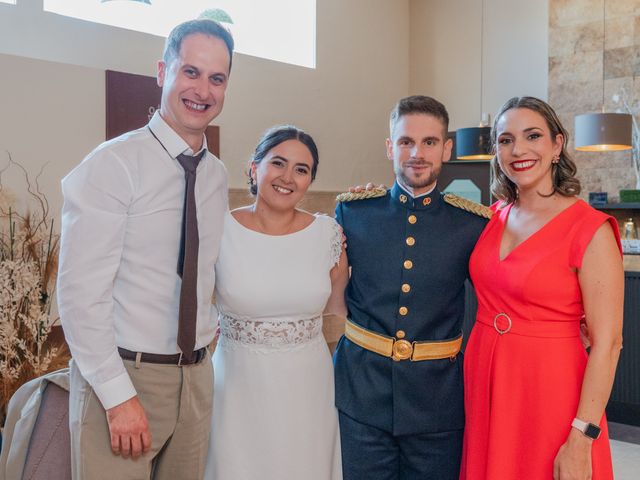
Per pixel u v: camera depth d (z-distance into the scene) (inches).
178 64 75.2
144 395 75.9
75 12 224.1
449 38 343.6
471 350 89.8
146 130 77.2
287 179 86.4
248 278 86.0
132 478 74.5
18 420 85.8
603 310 78.4
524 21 322.0
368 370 91.9
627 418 183.0
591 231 79.4
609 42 297.0
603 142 259.0
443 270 91.7
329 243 92.0
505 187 89.4
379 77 336.2
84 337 71.0
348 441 92.7
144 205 74.5
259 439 86.4
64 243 71.6
